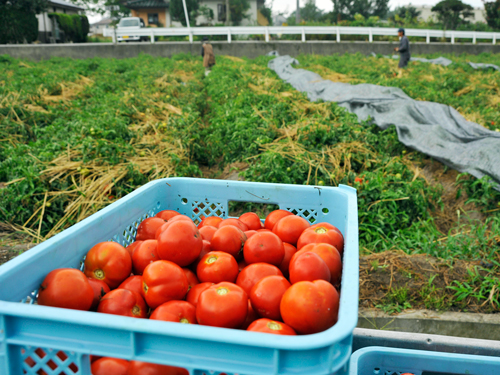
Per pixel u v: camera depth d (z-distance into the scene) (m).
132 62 19.88
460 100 10.62
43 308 1.20
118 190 5.42
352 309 1.21
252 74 15.70
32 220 4.93
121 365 1.47
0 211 4.82
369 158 6.57
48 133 7.59
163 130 8.08
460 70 17.67
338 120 8.06
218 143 7.43
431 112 7.64
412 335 2.40
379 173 5.67
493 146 5.80
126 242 2.32
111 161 5.87
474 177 5.70
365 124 8.01
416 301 3.57
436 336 2.39
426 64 19.08
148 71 16.06
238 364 1.12
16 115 8.36
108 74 15.66
